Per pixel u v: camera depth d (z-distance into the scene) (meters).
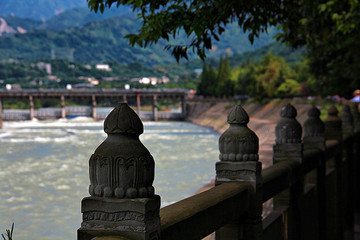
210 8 3.69
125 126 1.59
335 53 20.39
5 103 98.56
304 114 57.22
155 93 118.38
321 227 5.34
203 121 105.88
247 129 2.88
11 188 23.52
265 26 4.43
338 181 6.59
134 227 1.56
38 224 13.17
